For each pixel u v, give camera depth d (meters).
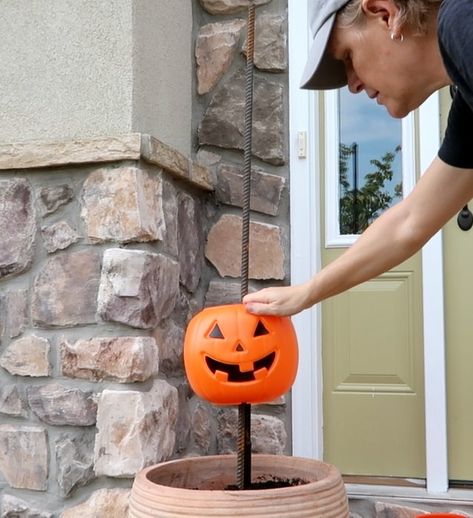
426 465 2.29
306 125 2.44
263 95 2.48
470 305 2.31
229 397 1.63
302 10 2.47
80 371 2.00
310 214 2.41
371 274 1.54
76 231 2.05
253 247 2.45
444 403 2.28
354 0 1.23
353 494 2.23
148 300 1.98
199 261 2.45
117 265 1.99
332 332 2.44
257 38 2.50
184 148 2.46
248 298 1.64
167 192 2.17
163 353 2.12
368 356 2.40
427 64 1.24
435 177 1.43
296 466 1.77
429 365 2.29
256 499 1.43
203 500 1.43
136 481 1.59
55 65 2.14
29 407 2.05
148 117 2.18
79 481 1.99
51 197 2.08
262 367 1.62
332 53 1.31
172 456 2.10
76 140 2.03
